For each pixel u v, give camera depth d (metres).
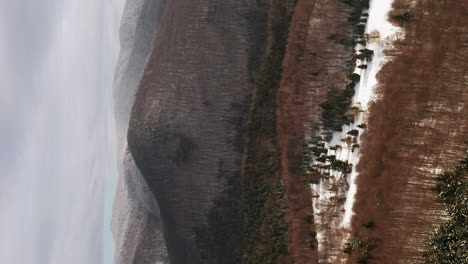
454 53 35.81
